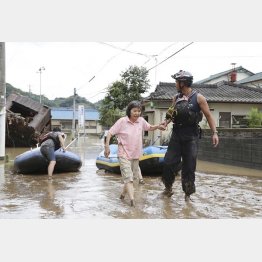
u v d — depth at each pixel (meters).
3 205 5.52
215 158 12.67
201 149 13.69
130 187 5.51
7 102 24.52
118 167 9.05
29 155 9.24
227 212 5.00
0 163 12.63
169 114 5.77
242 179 8.41
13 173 9.75
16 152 18.56
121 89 22.80
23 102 25.14
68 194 6.42
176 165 5.92
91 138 41.44
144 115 19.48
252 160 10.58
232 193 6.50
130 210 5.10
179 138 5.80
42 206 5.44
